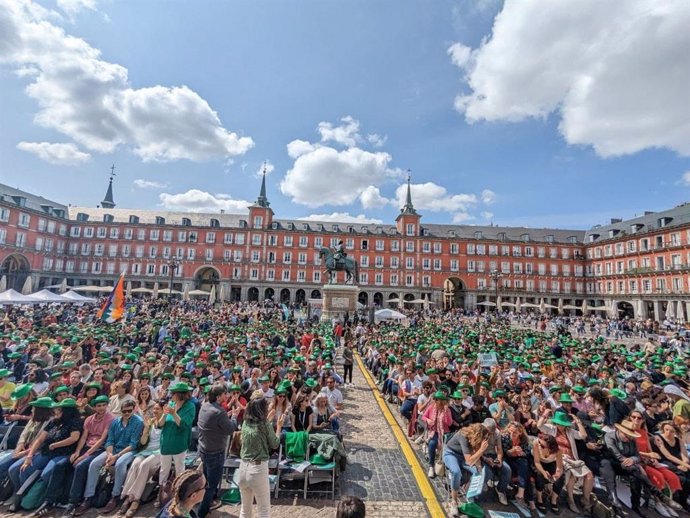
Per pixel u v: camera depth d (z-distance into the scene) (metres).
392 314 32.84
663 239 59.16
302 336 19.48
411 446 8.88
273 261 72.19
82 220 70.50
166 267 70.25
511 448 6.80
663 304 61.03
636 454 6.79
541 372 12.64
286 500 6.45
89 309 30.62
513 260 75.25
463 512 6.10
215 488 5.83
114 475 6.20
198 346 14.79
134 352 13.54
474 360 14.02
